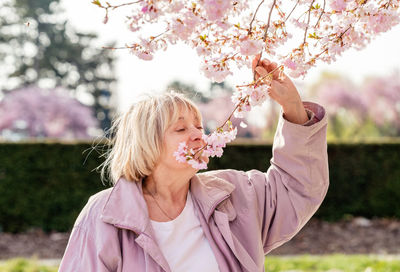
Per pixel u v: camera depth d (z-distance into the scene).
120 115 2.26
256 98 1.73
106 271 1.80
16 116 31.48
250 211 2.01
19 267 5.44
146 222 1.84
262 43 1.66
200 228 1.99
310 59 1.79
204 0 1.55
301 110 1.93
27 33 37.25
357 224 8.37
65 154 8.13
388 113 30.52
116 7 1.61
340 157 8.62
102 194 1.98
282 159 2.01
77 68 39.06
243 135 36.41
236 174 2.16
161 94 2.01
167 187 1.98
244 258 1.92
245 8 1.74
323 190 2.02
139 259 1.84
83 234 1.88
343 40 1.79
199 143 1.93
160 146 1.92
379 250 7.13
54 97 32.59
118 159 2.02
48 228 8.06
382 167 8.62
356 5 1.79
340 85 30.61
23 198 8.05
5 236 7.83
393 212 8.58
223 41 1.73
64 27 38.44
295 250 7.23
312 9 1.83
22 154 8.09
